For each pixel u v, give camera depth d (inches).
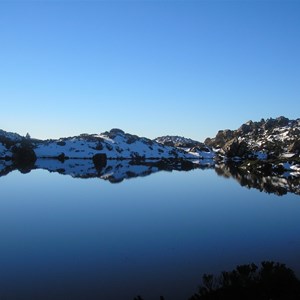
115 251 1003.9
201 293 644.7
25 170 4252.0
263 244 1065.5
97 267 874.1
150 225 1338.6
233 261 907.4
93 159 7165.4
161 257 944.9
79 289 745.0
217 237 1154.7
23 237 1165.1
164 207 1743.4
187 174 4079.7
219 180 3307.1
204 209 1691.7
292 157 7431.1
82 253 987.3
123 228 1289.4
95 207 1736.0
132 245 1064.8
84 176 3533.5
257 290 612.1
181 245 1059.9
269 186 2780.5
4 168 4539.9
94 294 719.1
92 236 1175.0
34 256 965.8
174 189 2516.0
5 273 840.3
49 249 1029.8
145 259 930.7
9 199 1983.3
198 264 885.8
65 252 999.6
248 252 985.5
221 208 1718.8
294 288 614.9
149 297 700.7
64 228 1290.6
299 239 1123.9
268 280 637.9
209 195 2203.5
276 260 909.2
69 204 1824.6
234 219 1451.8
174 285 755.4
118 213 1581.0
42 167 4886.8
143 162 7229.3
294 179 3484.3
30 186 2608.3
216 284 708.7
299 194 2265.0
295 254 962.7
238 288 623.5
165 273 825.5
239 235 1182.3
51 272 844.0
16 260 933.2
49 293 727.7
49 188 2496.3
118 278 800.9
